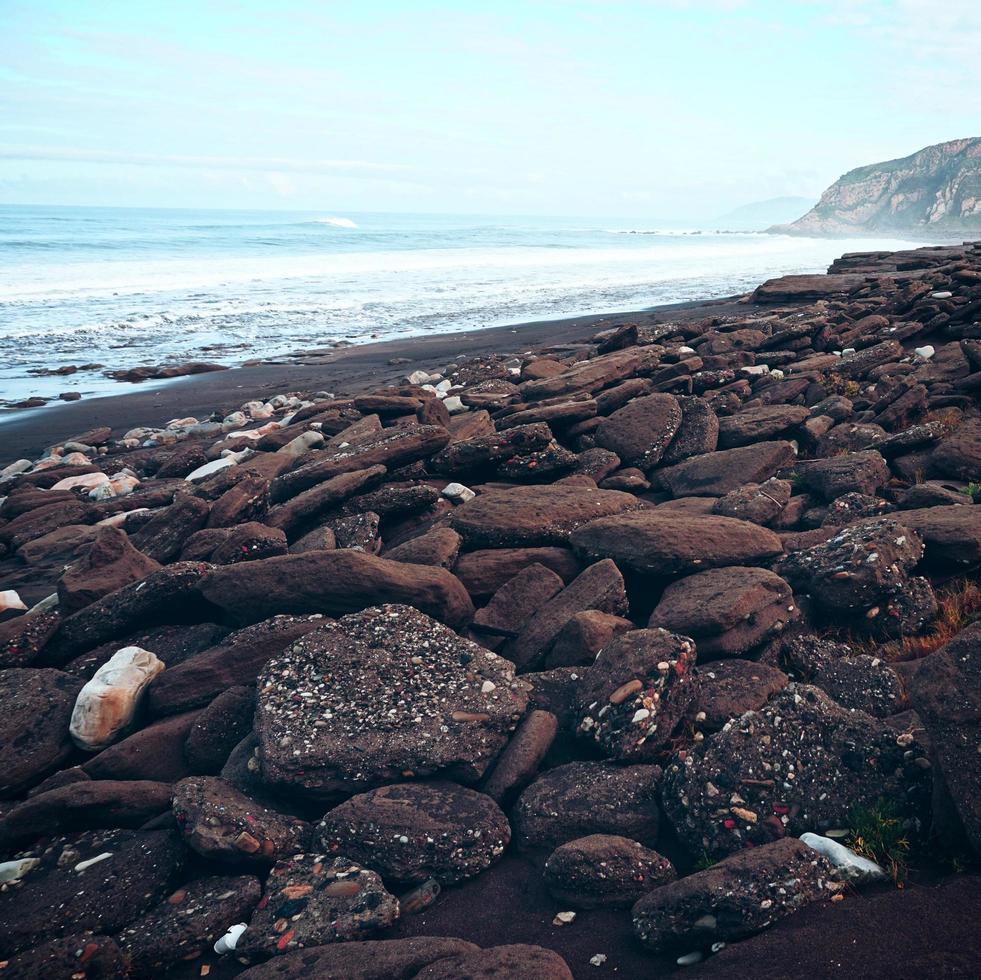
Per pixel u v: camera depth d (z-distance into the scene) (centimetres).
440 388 1593
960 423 989
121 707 598
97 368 2311
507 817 492
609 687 536
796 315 1781
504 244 8988
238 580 682
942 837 409
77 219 12031
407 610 630
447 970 367
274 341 2714
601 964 390
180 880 478
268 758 511
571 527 781
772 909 375
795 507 833
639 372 1338
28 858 488
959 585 654
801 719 487
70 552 995
